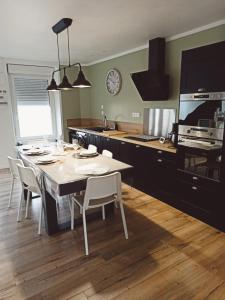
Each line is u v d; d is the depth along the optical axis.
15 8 2.33
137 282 1.83
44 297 1.70
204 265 2.01
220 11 2.52
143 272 1.94
